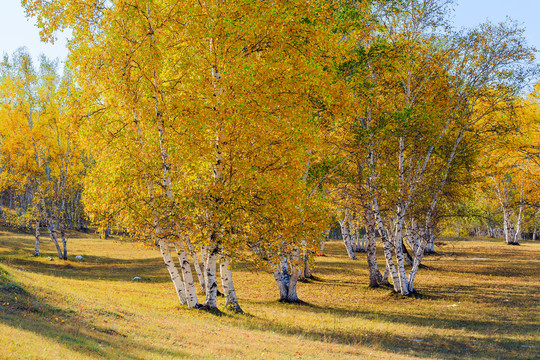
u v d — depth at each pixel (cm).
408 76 2217
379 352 1140
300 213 1419
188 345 1007
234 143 1358
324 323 1580
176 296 2078
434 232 2553
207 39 1396
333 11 1587
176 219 1374
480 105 2358
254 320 1517
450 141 2352
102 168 1412
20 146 3778
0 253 3588
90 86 1342
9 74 3769
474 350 1226
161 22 1343
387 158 2422
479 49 2211
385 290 2466
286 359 949
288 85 1351
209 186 1336
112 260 3916
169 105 1359
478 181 2445
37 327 870
